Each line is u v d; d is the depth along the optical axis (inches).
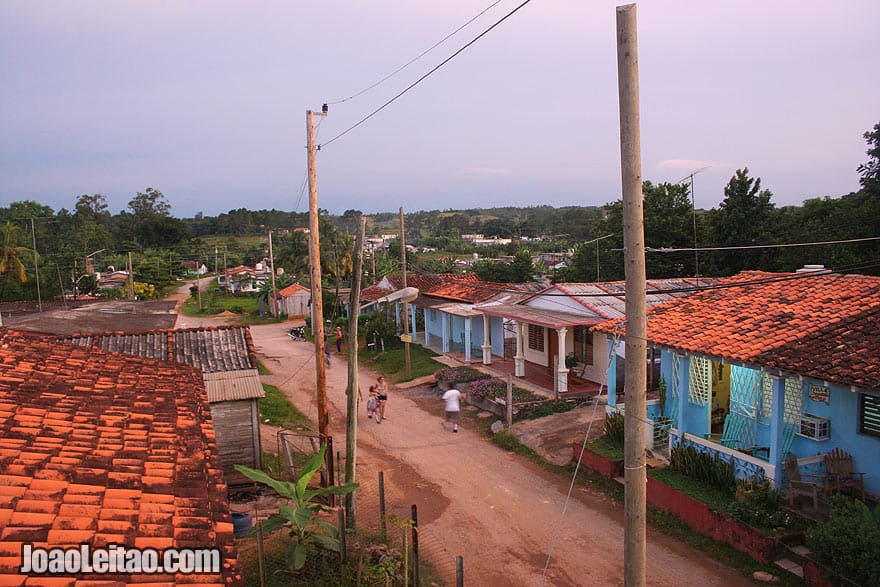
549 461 607.8
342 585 342.6
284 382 1074.1
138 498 212.1
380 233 5182.1
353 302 433.7
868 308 464.4
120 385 357.7
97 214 4564.5
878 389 348.8
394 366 1143.0
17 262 1943.9
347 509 436.8
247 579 354.6
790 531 391.9
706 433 545.3
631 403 261.4
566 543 443.8
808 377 392.2
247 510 494.0
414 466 623.5
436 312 1350.9
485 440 696.4
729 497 446.6
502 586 387.5
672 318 577.3
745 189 1230.9
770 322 496.4
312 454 636.7
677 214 1338.6
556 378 778.2
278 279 2452.0
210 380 597.9
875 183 1064.2
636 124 255.0
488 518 491.8
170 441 276.7
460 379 923.4
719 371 568.1
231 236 5364.2
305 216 5930.1
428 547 442.0
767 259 1178.0
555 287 911.0
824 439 440.5
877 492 407.5
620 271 1464.1
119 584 159.5
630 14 250.2
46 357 381.4
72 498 200.4
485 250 3435.0
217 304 2623.0
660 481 484.1
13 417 267.0
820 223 1106.7
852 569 330.6
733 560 399.5
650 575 389.7
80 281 2299.5
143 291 2662.4
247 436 580.7
